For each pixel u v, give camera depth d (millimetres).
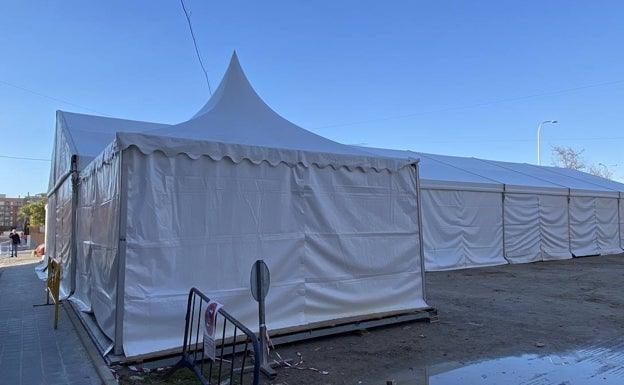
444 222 15641
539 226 18766
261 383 5160
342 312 7250
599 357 6273
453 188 15836
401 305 7977
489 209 17062
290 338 6543
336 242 7281
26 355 6168
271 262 6633
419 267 8320
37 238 40812
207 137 7078
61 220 13062
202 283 6086
